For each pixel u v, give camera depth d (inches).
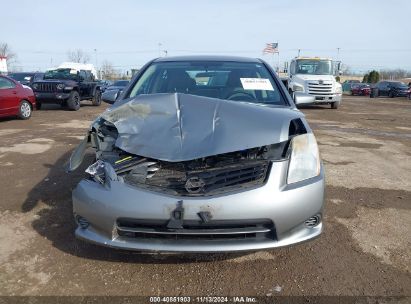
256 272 109.0
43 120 451.2
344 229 137.4
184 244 96.6
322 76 681.6
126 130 107.5
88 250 120.0
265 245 97.3
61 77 629.9
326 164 230.8
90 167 106.5
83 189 103.3
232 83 147.5
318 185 103.0
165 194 95.9
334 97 671.1
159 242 97.5
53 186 179.2
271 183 97.6
